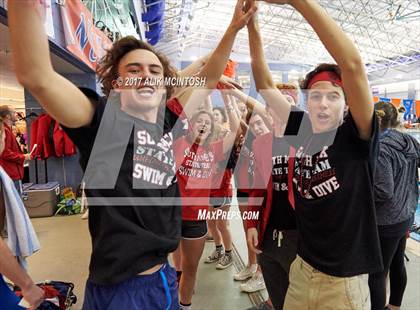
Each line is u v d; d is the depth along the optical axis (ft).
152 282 2.06
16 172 9.34
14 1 1.49
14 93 19.16
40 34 1.57
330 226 2.64
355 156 2.57
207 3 26.35
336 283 2.63
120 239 1.91
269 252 3.71
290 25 31.45
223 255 6.51
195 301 5.42
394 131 4.77
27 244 3.77
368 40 33.04
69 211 11.59
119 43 2.15
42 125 12.00
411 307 5.49
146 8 17.44
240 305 5.30
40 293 2.85
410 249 7.57
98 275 1.97
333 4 24.94
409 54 35.96
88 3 10.53
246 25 2.73
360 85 2.18
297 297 2.96
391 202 4.21
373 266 2.62
